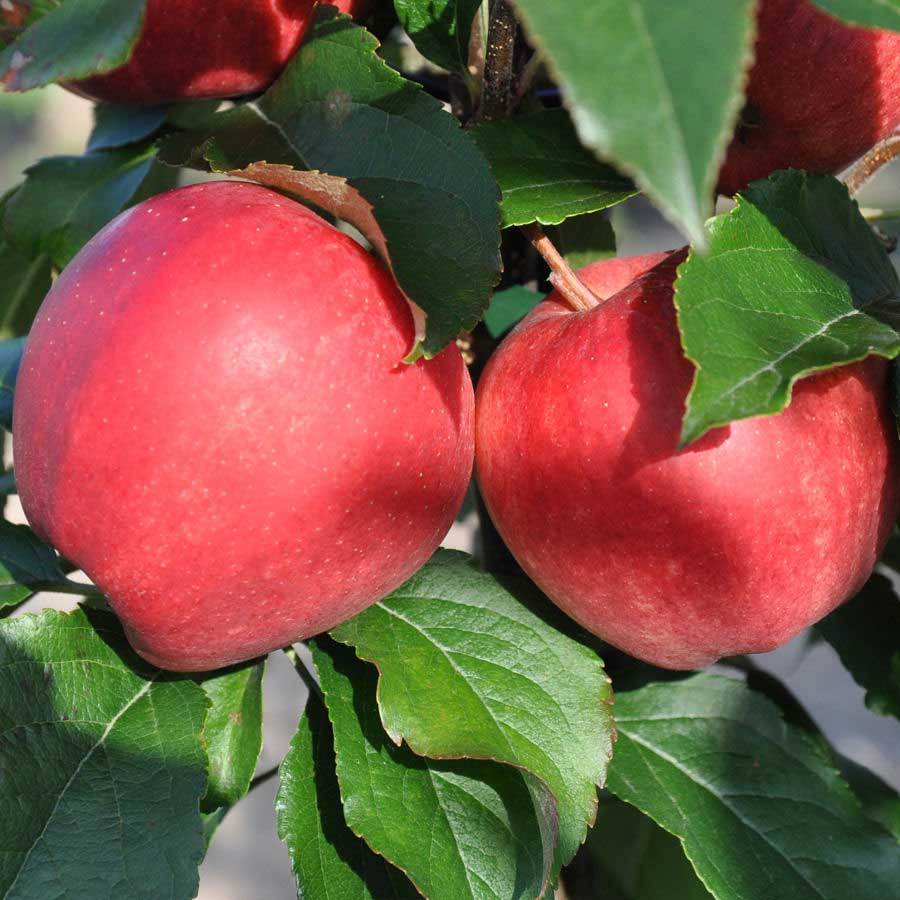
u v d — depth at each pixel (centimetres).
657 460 42
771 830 48
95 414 41
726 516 42
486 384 44
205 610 42
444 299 41
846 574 43
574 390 42
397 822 43
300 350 40
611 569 43
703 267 39
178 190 43
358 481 41
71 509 41
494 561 49
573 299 44
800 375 38
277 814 44
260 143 44
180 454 40
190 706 44
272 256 41
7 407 48
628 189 44
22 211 49
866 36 43
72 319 41
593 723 44
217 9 44
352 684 44
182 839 42
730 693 49
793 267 41
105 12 40
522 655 45
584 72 28
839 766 52
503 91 45
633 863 53
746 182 46
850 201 43
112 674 44
